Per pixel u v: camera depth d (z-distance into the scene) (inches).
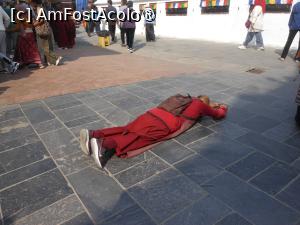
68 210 95.7
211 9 529.7
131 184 107.9
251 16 402.6
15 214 94.3
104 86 233.6
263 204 96.7
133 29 429.7
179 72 279.3
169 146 133.3
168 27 628.7
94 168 118.3
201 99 150.9
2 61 290.2
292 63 316.8
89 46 518.3
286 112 174.1
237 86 229.5
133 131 125.8
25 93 218.4
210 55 381.4
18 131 154.6
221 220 90.0
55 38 479.5
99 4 858.8
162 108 135.7
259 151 129.6
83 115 174.7
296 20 305.4
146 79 253.3
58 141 142.4
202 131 148.4
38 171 117.4
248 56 367.2
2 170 118.6
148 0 657.0
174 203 97.7
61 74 280.1
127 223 89.7
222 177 111.2
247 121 161.2
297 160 122.3
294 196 100.3
